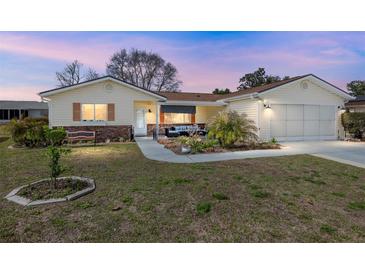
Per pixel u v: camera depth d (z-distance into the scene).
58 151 5.24
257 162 7.93
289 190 5.04
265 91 13.91
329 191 5.02
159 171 6.58
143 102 18.17
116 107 15.26
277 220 3.62
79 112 14.65
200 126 21.06
